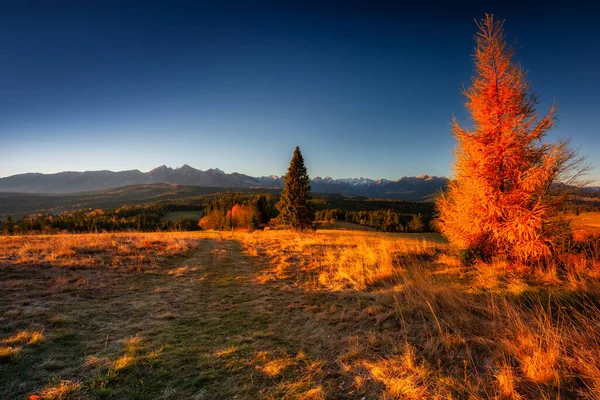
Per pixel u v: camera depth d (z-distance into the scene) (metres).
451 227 9.52
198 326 5.35
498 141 8.57
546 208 7.65
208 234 32.06
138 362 3.84
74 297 6.53
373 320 5.26
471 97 9.16
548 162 7.62
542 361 3.24
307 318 5.71
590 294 5.00
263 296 7.41
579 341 3.58
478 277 7.16
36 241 13.06
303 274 9.73
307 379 3.45
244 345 4.49
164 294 7.36
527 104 8.46
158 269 10.05
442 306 5.28
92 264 9.51
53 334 4.58
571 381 3.00
